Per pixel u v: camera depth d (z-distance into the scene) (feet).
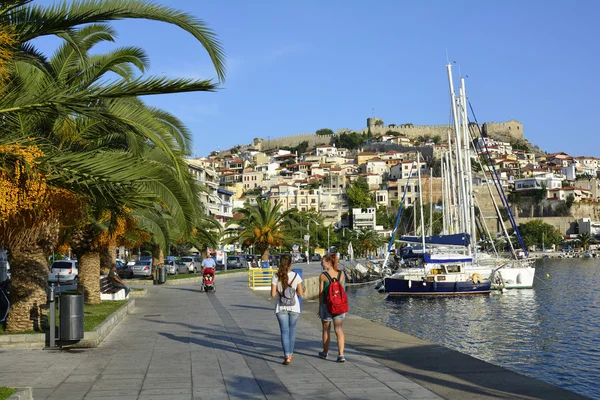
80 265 75.97
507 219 559.79
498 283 179.73
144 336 53.21
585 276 284.82
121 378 35.14
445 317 128.77
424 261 175.52
